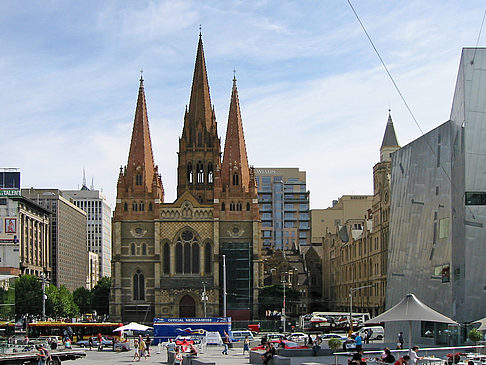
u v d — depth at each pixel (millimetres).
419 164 91875
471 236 77188
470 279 76688
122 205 162250
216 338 107750
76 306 187625
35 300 159750
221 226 162625
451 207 81312
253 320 158250
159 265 160000
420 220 90625
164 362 77750
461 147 79000
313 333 124938
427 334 85812
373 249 152750
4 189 185500
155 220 161375
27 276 165250
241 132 167625
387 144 160750
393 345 80500
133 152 164875
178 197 173125
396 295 97688
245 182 164500
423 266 88812
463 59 78938
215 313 158875
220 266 161250
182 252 161625
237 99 168375
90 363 76938
